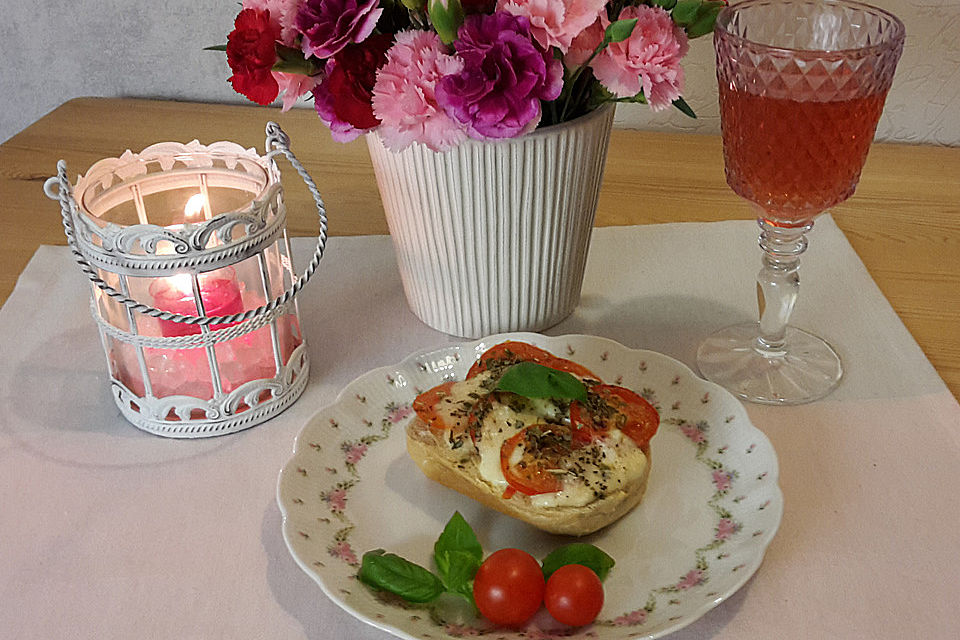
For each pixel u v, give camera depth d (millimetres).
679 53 477
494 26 439
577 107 515
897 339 565
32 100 874
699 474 480
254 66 452
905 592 427
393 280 636
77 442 518
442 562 426
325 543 444
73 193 493
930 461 489
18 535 465
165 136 779
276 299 501
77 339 591
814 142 484
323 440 496
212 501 483
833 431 508
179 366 514
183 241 471
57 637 419
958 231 659
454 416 464
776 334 558
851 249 639
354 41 455
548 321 586
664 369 531
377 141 515
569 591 395
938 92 739
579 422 453
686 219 687
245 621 425
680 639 411
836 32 548
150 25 811
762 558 418
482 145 492
